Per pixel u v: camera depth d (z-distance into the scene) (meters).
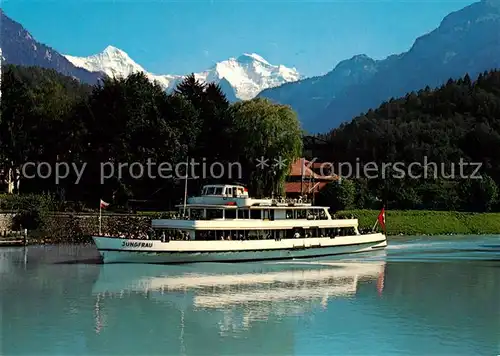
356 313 42.72
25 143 110.62
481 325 39.38
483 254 79.94
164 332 37.34
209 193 73.31
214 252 66.88
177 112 108.81
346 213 115.88
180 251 65.38
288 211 74.25
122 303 45.34
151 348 34.09
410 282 55.84
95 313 42.06
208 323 39.53
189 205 69.75
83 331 37.38
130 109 103.44
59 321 39.78
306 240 73.44
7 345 34.44
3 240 82.62
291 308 44.16
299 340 35.75
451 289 52.31
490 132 185.75
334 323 39.75
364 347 34.59
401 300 47.28
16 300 46.19
